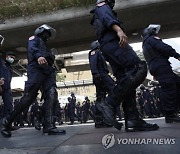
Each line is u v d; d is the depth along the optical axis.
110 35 3.22
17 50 17.00
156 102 13.89
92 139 3.04
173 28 15.16
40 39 4.66
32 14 13.76
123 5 12.59
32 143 3.21
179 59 4.90
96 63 5.89
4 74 6.46
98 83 5.90
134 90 3.25
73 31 14.74
